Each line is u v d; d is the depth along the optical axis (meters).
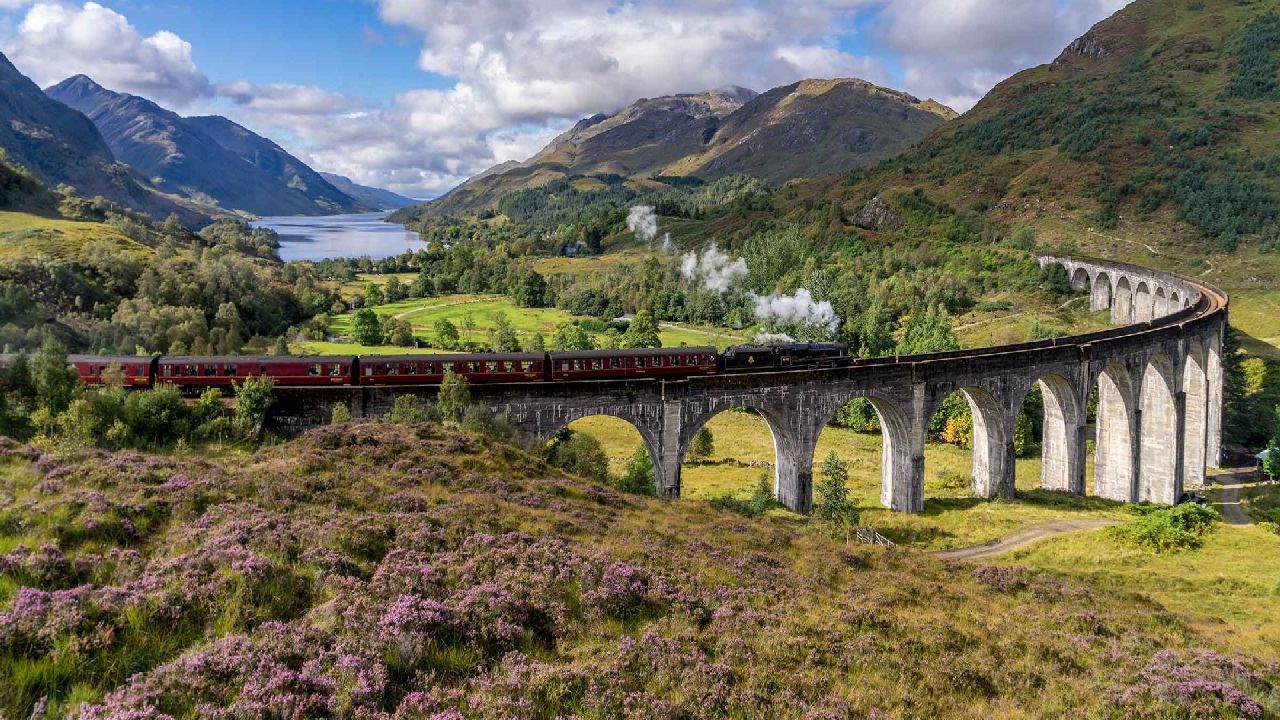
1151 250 174.38
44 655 13.41
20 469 26.31
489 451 42.72
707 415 57.78
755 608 23.48
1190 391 84.69
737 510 57.06
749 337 158.50
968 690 20.19
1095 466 78.94
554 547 25.34
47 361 45.75
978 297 167.00
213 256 172.12
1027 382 68.69
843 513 54.25
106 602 15.33
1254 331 131.62
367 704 13.70
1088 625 27.38
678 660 18.28
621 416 55.97
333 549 21.86
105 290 115.69
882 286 165.75
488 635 17.86
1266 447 92.00
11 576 16.41
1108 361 72.44
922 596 29.11
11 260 107.38
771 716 16.50
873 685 19.30
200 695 13.02
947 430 102.25
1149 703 19.86
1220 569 44.50
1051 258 170.88
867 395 62.12
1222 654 25.50
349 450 38.19
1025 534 57.00
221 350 100.50
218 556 18.80
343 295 198.75
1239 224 171.38
